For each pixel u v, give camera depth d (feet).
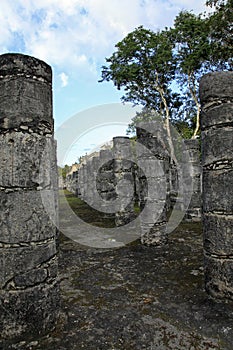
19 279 12.18
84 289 16.97
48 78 13.47
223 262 14.93
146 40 53.42
